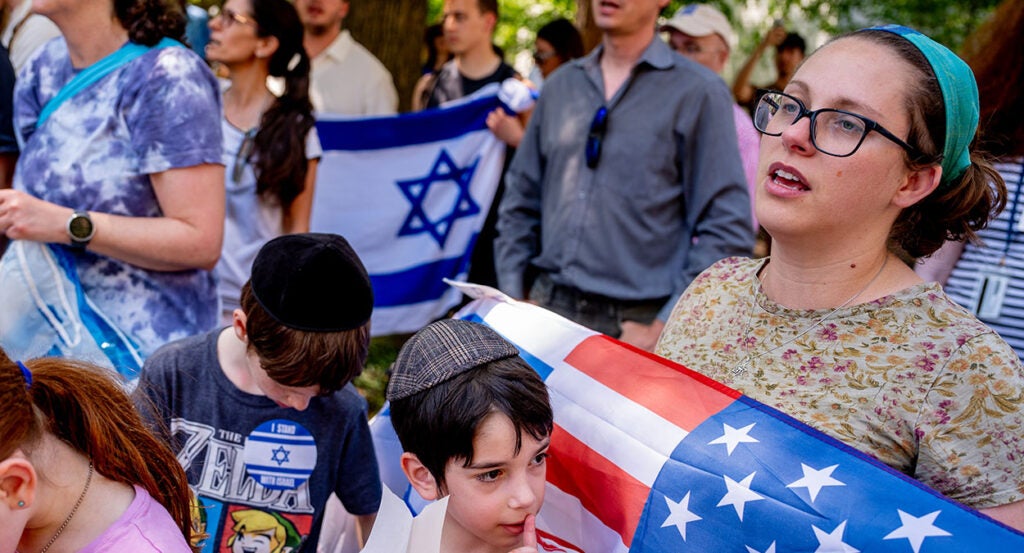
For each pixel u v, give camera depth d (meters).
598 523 1.76
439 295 4.99
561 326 2.03
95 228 2.45
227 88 4.05
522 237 3.87
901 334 1.54
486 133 4.87
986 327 1.50
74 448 1.49
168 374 2.11
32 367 1.52
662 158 3.38
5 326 2.48
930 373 1.49
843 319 1.60
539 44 5.59
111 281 2.55
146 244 2.48
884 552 1.39
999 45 2.34
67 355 2.46
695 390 1.72
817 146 1.52
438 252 4.95
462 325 1.68
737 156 3.34
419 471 1.68
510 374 1.60
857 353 1.57
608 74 3.53
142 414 1.99
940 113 1.49
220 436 2.09
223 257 3.95
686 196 3.41
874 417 1.52
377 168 4.91
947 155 1.52
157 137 2.49
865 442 1.53
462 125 4.89
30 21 4.04
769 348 1.68
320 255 1.89
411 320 5.00
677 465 1.64
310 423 2.11
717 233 3.29
